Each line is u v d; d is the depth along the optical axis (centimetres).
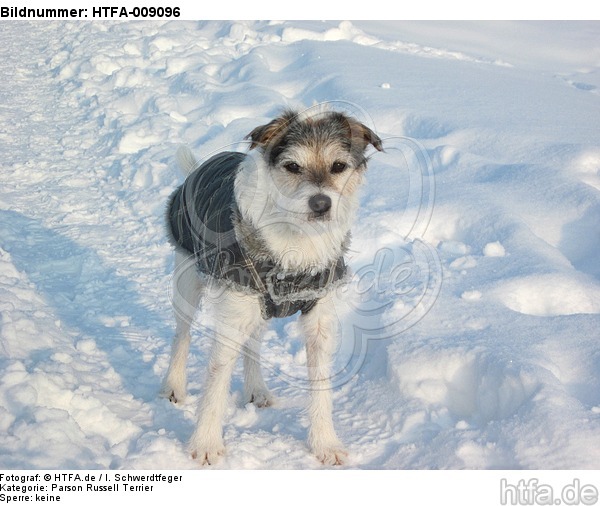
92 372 417
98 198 702
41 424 335
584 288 480
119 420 367
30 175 746
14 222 627
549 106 880
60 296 507
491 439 354
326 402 368
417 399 398
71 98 1039
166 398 405
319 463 361
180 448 360
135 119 880
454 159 695
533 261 511
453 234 590
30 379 363
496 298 471
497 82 1005
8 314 434
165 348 462
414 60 1112
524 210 596
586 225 577
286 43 1191
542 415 347
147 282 548
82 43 1278
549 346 412
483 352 400
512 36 1548
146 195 691
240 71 1038
